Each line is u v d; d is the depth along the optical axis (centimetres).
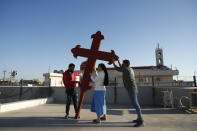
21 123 507
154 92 1072
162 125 495
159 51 4931
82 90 580
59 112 714
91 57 568
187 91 922
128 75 507
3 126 472
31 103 909
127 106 959
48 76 1950
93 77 543
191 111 739
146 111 768
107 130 441
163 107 905
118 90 1126
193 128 463
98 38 569
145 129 452
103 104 533
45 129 446
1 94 1168
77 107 587
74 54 577
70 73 594
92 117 604
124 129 451
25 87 1181
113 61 554
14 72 2764
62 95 1180
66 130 439
